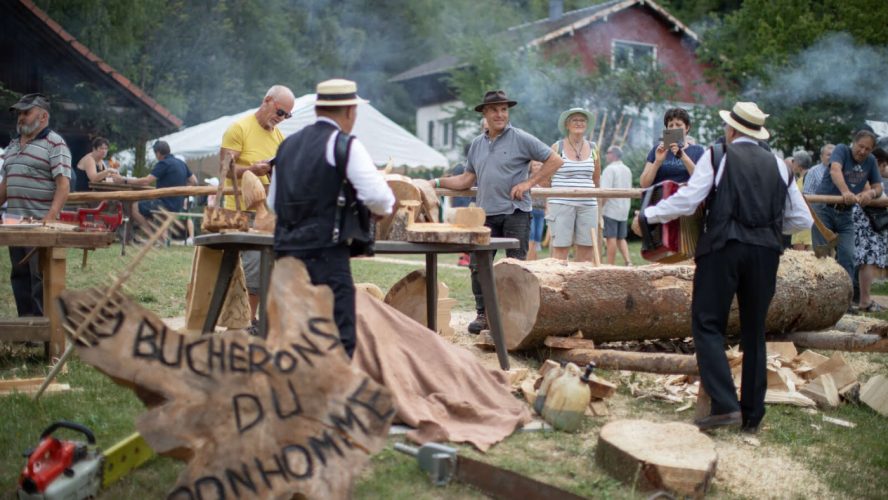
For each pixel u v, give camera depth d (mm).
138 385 3686
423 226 5660
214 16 33781
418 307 6617
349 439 3783
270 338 3883
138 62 30203
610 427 4684
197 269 5922
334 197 4324
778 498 4465
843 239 10008
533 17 43562
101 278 10031
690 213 5160
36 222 6395
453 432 4801
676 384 6266
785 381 6195
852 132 22391
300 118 17109
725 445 5125
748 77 24172
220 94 32688
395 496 4074
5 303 8617
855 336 7008
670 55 30688
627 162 22219
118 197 6695
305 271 3973
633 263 15258
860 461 5070
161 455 3957
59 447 3809
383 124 19656
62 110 20094
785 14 24359
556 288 6270
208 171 21266
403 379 5008
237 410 3713
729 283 5145
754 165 5137
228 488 3602
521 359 6570
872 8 23016
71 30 25766
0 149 18625
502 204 7094
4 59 19359
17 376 5781
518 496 4031
